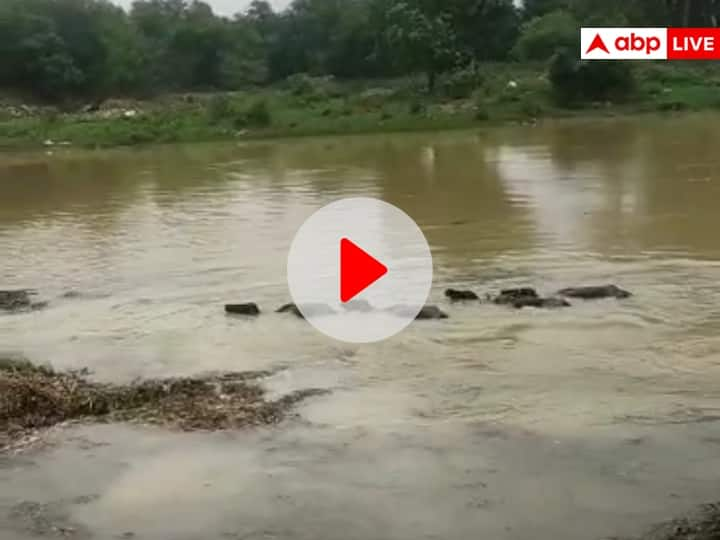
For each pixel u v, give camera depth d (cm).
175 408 793
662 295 1097
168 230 1680
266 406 788
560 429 716
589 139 3256
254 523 591
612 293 1096
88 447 717
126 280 1291
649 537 558
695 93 4562
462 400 785
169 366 907
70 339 1018
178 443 718
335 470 660
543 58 5659
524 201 1862
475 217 1689
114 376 883
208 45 6725
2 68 5378
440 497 614
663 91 4625
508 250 1384
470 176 2325
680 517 580
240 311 1088
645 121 3959
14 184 2559
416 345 938
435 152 3019
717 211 1645
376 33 6291
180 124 4084
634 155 2655
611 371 843
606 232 1495
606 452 673
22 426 764
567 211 1717
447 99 4719
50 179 2662
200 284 1245
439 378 840
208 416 770
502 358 889
